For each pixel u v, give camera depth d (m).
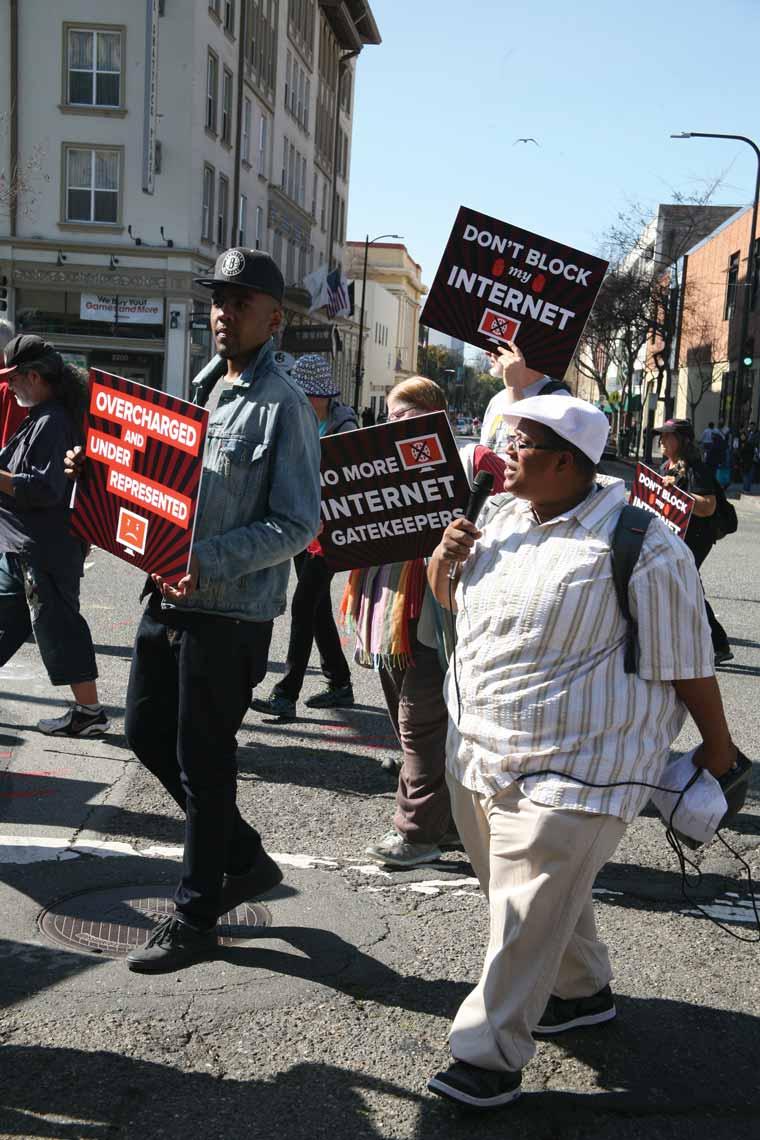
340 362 64.06
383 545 4.23
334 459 4.18
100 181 32.06
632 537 2.75
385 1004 3.36
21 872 4.13
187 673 3.37
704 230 57.94
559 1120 2.85
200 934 3.45
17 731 5.79
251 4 37.81
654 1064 3.12
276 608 3.50
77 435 5.38
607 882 4.42
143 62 31.34
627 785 2.77
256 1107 2.82
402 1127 2.78
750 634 10.32
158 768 3.66
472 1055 2.82
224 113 35.50
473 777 2.90
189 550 3.09
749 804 5.43
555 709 2.76
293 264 48.44
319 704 6.73
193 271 32.62
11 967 3.45
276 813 4.91
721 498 8.44
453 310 4.66
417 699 4.31
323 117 52.72
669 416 53.78
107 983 3.38
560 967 3.22
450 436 4.08
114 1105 2.79
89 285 32.31
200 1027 3.17
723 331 49.88
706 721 2.86
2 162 31.83
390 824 4.86
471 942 3.80
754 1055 3.20
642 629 2.73
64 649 5.61
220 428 3.39
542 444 2.76
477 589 2.91
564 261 4.54
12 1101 2.78
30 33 31.22
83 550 5.61
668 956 3.80
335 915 3.95
